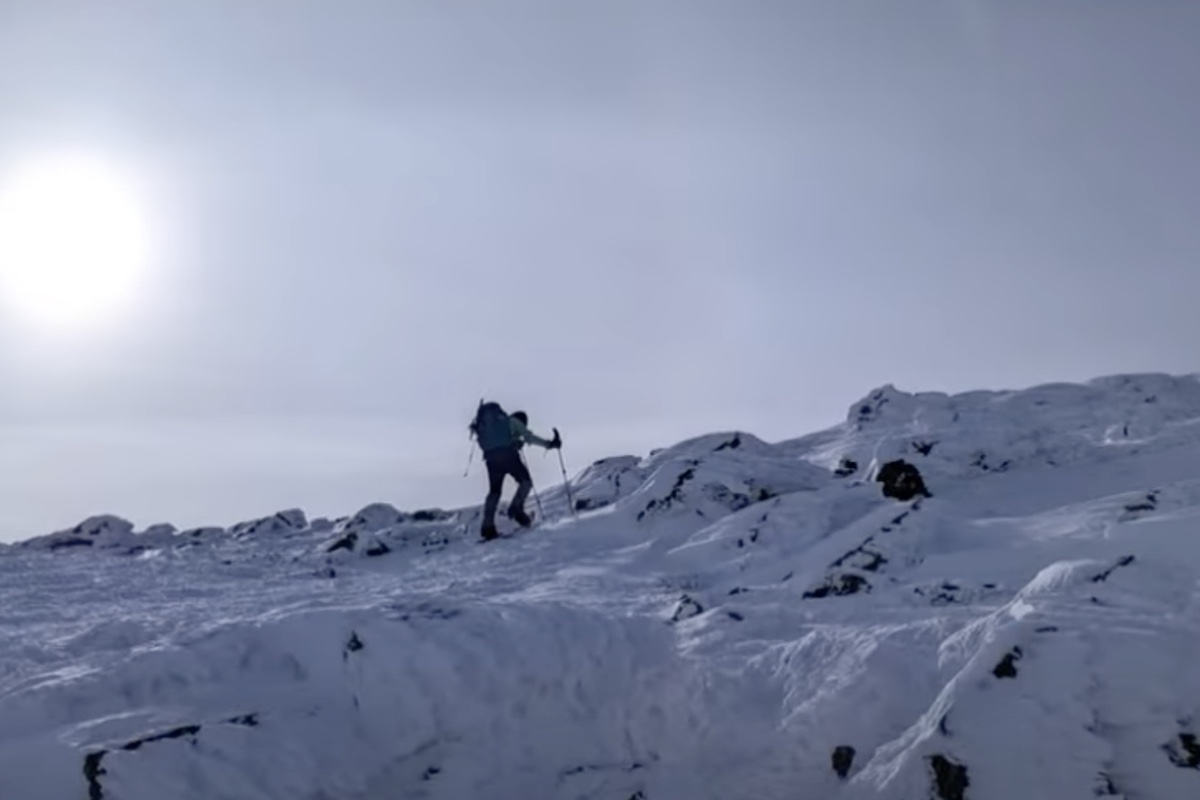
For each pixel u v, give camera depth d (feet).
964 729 20.67
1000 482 46.39
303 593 37.35
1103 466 46.55
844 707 23.53
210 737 22.62
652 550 40.52
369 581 40.27
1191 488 35.24
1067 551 29.89
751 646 27.09
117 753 21.43
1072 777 19.62
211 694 24.77
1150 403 61.26
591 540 44.19
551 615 27.32
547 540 44.73
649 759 24.72
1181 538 28.12
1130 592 24.16
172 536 61.05
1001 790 19.81
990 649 21.77
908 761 20.97
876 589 30.48
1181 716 19.90
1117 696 20.44
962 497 44.21
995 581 29.32
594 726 25.35
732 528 40.27
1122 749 19.80
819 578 31.63
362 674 25.21
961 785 20.13
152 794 21.21
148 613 33.63
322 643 26.12
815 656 25.57
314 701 24.98
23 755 21.57
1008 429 53.11
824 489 42.24
